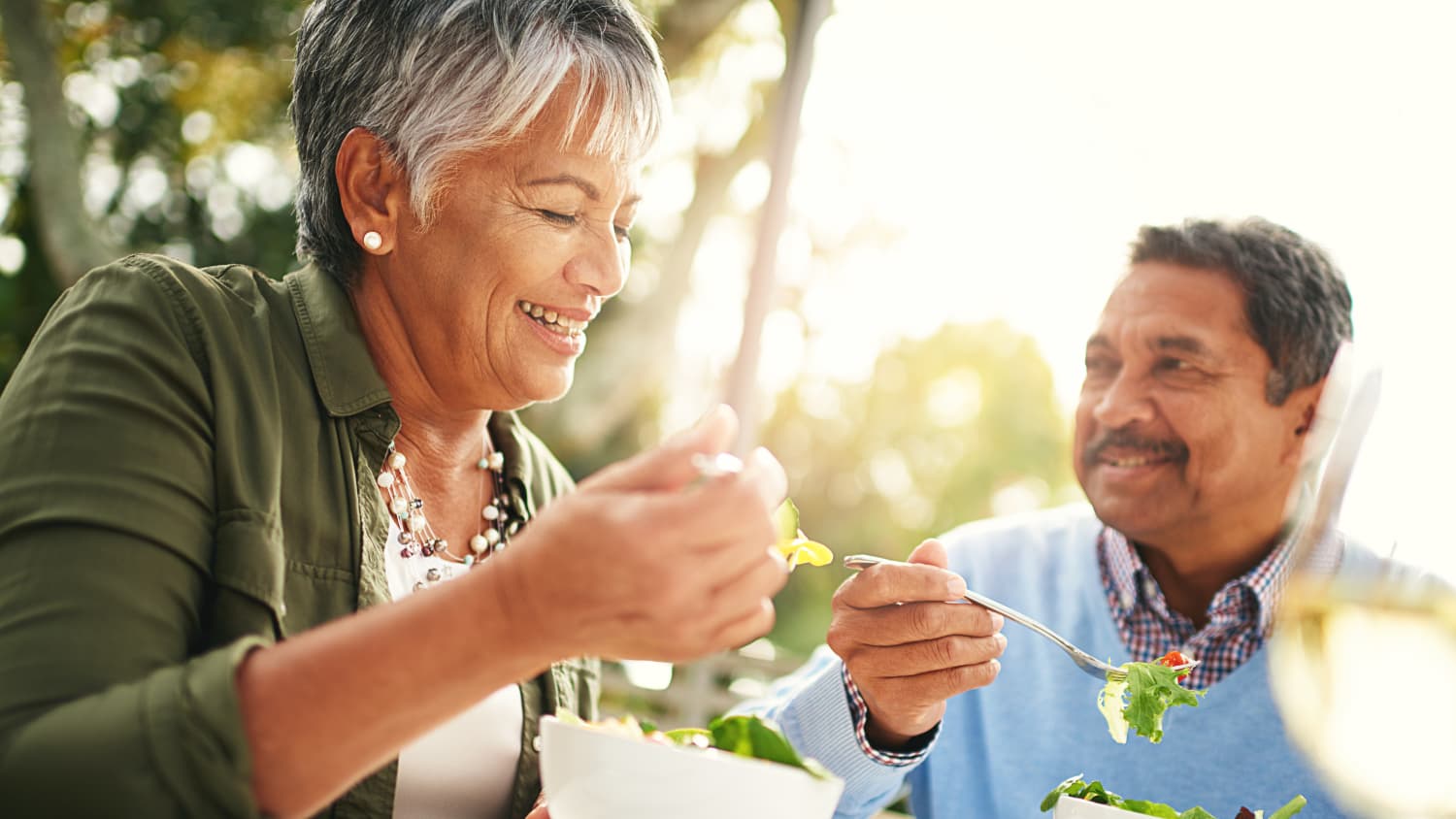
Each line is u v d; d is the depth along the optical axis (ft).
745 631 2.57
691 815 2.69
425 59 4.05
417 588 4.31
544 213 4.15
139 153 22.54
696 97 25.50
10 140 22.27
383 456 4.21
